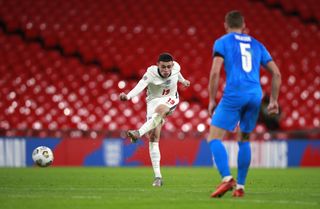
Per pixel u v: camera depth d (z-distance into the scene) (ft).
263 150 196.85
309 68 244.01
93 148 193.47
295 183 115.03
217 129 77.66
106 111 222.48
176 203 72.28
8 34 252.21
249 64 78.48
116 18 257.55
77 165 192.65
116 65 239.91
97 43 248.11
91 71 235.81
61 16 258.37
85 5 262.06
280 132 205.05
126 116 220.84
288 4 268.62
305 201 76.02
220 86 230.89
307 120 228.22
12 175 139.13
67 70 235.40
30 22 256.32
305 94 234.38
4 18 257.34
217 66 76.59
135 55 243.81
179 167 187.42
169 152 194.18
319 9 269.44
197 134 217.15
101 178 127.65
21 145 191.11
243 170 79.77
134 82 234.38
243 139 79.92
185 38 249.96
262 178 131.54
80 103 224.33
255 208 68.13
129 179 123.95
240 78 77.30
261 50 80.64
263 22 260.83
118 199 77.25
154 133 104.68
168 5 262.67
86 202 73.61
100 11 260.01
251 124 79.10
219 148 76.89
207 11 261.44
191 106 224.53
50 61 239.91
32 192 89.40
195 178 128.88
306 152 198.80
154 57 243.40
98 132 209.05
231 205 70.38
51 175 139.54
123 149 193.06
